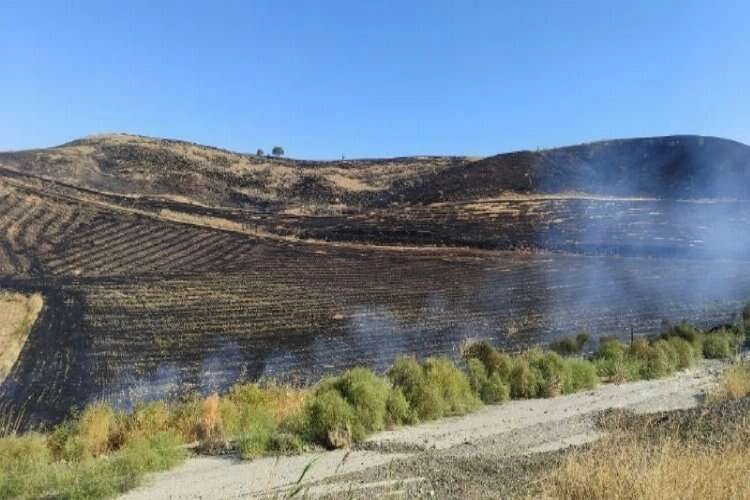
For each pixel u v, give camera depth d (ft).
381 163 614.34
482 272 213.25
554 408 58.54
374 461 40.68
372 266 226.58
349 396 50.34
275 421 50.90
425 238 284.82
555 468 32.14
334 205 465.47
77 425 48.96
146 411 51.57
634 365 78.18
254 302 170.71
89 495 34.81
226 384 95.30
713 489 23.80
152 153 522.88
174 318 152.97
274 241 275.80
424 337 125.49
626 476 25.32
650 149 501.97
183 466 41.32
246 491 34.58
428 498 30.58
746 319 121.80
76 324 149.18
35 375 108.37
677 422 42.68
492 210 349.61
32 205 313.94
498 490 30.73
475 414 57.47
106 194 361.92
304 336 131.54
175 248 258.57
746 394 57.67
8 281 202.69
